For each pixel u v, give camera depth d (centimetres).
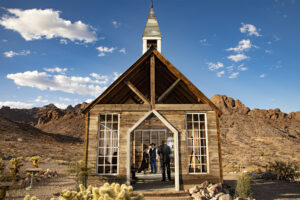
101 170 877
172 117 887
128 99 1194
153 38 1212
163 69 1011
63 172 1269
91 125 859
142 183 923
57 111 14500
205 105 906
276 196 812
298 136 9800
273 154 3459
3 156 1611
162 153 997
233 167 1816
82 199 351
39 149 2784
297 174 1209
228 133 8475
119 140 849
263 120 11838
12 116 18700
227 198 692
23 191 764
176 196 761
